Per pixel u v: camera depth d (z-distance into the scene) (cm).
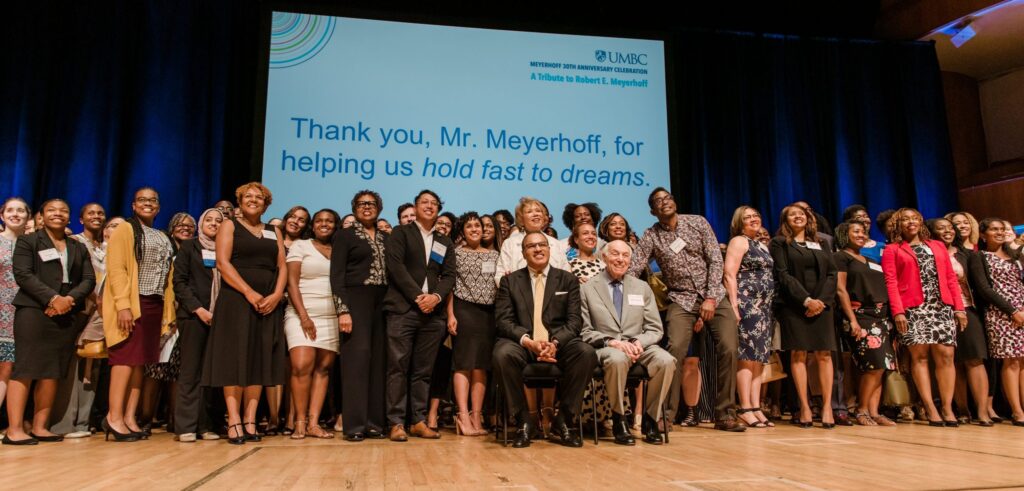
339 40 530
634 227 552
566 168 548
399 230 320
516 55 556
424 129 531
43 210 313
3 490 174
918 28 648
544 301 306
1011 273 396
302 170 509
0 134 484
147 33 511
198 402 307
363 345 306
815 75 626
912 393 413
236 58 533
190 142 507
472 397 337
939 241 410
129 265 310
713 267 358
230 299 294
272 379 299
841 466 216
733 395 348
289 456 244
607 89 566
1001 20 630
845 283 388
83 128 493
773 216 593
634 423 344
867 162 616
